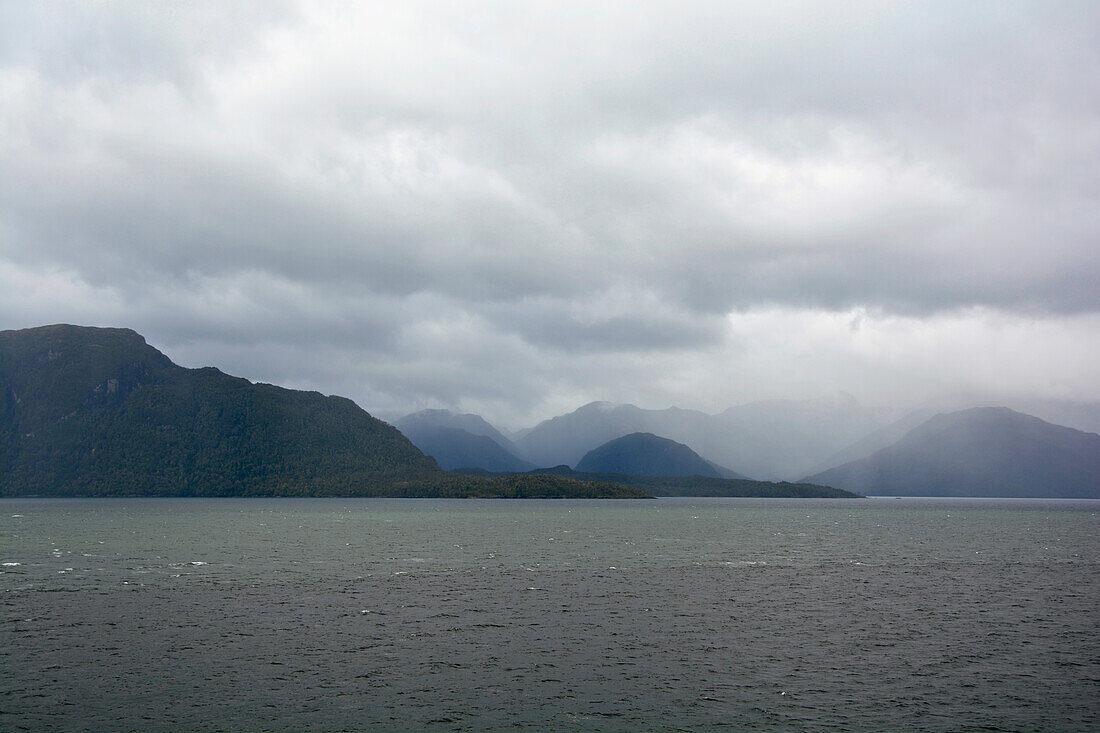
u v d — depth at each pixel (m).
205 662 42.78
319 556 100.25
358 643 47.41
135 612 57.16
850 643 48.28
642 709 35.59
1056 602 64.25
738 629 52.19
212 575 79.00
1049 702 36.66
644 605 61.31
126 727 32.94
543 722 33.91
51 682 38.94
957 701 36.78
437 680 39.78
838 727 33.34
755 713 35.09
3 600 62.44
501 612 57.84
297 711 35.03
